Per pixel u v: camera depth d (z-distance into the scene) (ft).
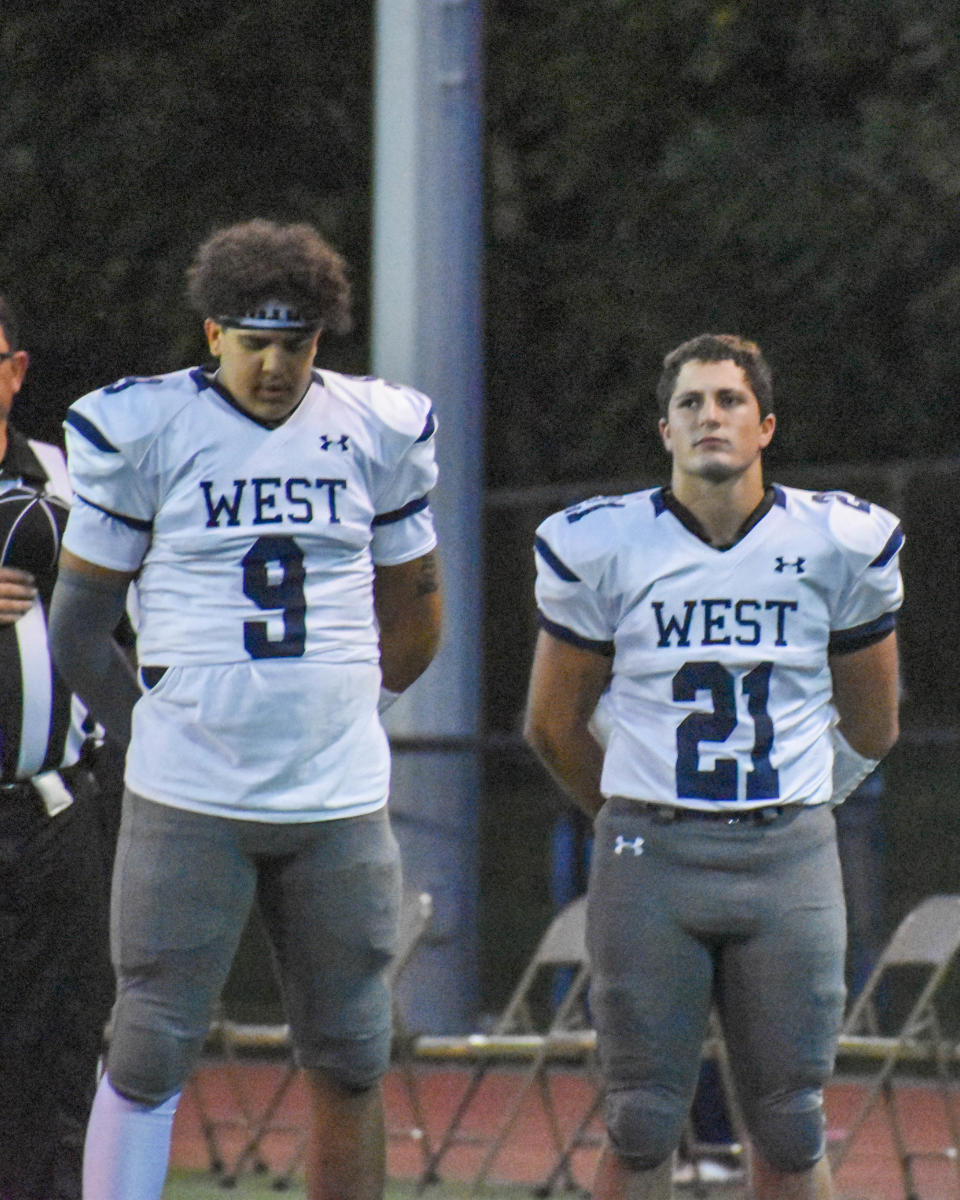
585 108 223.92
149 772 53.16
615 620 57.77
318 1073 55.16
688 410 56.75
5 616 59.93
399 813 115.44
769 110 226.99
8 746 60.08
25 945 60.90
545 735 60.03
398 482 54.90
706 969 57.00
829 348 228.43
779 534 56.90
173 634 53.01
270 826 52.85
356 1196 55.62
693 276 228.84
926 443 233.96
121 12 217.97
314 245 52.80
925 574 184.65
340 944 53.88
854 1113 106.22
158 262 220.64
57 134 219.20
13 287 220.84
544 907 160.04
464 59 121.80
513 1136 102.99
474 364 121.80
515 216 231.91
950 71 210.59
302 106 220.43
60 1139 61.21
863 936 104.88
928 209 213.46
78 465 53.11
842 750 60.80
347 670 53.47
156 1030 52.85
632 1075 56.75
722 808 56.18
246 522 52.70
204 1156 98.12
